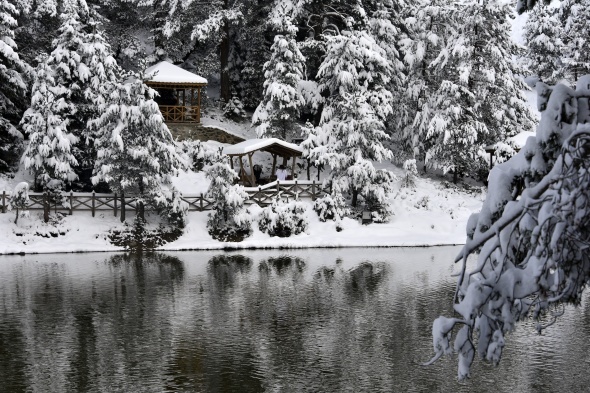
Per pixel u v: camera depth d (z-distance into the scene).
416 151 48.78
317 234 40.31
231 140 50.28
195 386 15.90
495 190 6.61
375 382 16.19
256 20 56.19
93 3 54.38
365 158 44.00
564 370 16.98
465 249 6.36
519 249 6.47
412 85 50.06
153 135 38.50
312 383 16.12
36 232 36.66
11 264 32.22
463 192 47.12
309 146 44.62
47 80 39.56
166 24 52.50
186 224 39.12
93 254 35.56
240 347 19.09
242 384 16.05
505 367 17.31
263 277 29.52
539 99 6.73
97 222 38.31
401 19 53.09
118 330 20.78
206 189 42.81
